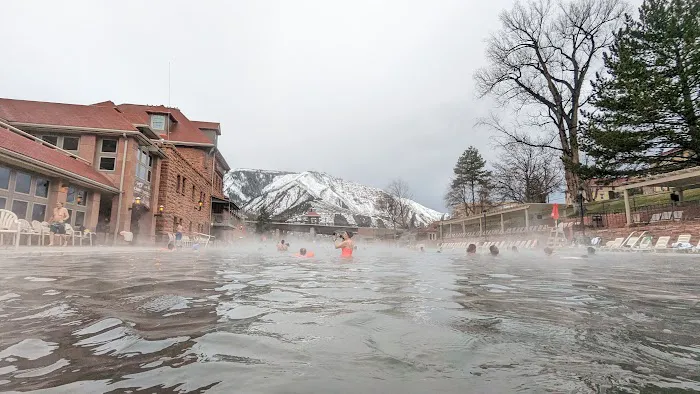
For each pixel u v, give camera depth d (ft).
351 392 4.12
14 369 4.65
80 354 5.30
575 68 104.47
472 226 173.99
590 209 105.40
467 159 240.32
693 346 5.99
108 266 20.22
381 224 347.15
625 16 81.56
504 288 13.39
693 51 63.10
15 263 21.04
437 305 9.61
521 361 5.26
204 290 11.84
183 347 5.73
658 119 67.92
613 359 5.37
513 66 109.09
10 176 43.29
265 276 16.97
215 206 133.49
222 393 4.03
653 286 14.14
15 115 60.54
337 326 7.21
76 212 54.65
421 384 4.40
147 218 70.85
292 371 4.78
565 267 25.38
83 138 61.41
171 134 109.81
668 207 73.26
